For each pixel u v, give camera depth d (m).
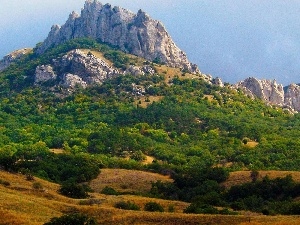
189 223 126.06
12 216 123.00
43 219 126.44
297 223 115.75
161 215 131.75
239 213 155.00
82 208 140.62
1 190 152.38
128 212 137.12
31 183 177.12
